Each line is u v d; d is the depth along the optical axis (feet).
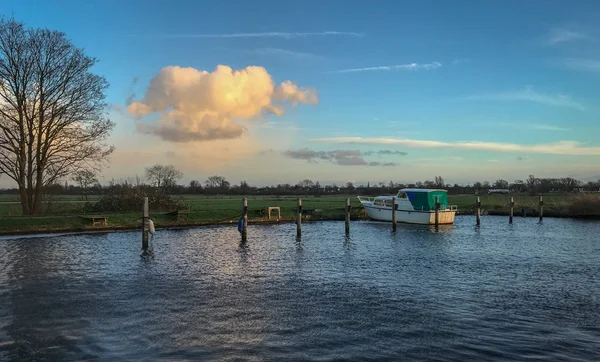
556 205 195.83
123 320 39.58
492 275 62.03
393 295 49.85
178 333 36.01
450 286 54.70
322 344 33.60
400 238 113.29
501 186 424.46
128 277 59.88
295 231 132.36
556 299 48.16
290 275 61.93
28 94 123.24
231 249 89.92
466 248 92.84
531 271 65.21
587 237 114.32
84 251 84.89
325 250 89.35
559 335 36.06
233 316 41.09
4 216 124.26
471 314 42.09
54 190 136.98
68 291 51.19
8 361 29.86
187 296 48.96
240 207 192.75
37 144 127.65
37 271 63.87
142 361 29.99
